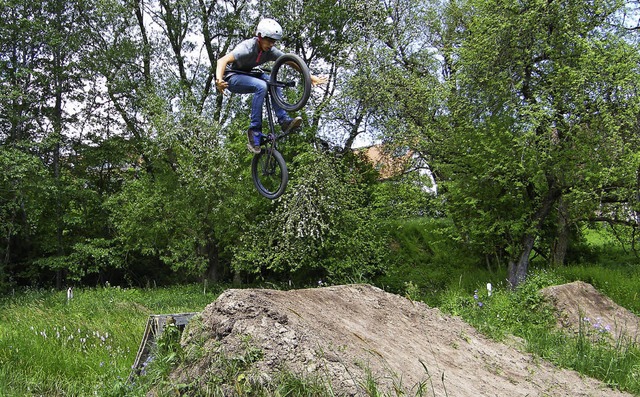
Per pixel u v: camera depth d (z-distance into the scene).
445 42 21.75
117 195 23.45
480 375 6.39
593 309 12.40
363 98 20.20
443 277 22.84
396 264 24.14
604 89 16.12
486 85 18.02
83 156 25.61
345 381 4.65
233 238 22.91
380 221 21.56
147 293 20.89
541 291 12.45
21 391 6.90
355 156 24.06
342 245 20.62
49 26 22.67
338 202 20.12
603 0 16.70
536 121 15.91
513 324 10.70
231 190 21.44
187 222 21.86
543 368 7.60
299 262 21.56
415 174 20.06
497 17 17.19
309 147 20.34
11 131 22.86
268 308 5.34
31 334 9.65
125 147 25.48
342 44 21.03
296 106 5.76
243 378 4.70
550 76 17.00
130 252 25.28
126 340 9.24
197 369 5.00
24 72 21.62
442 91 18.75
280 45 20.73
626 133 16.58
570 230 22.08
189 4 23.33
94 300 16.97
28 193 22.14
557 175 16.83
